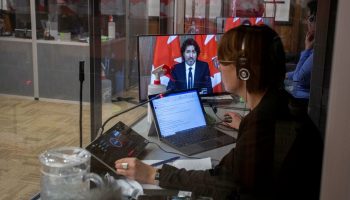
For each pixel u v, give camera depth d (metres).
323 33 0.62
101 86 1.99
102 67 2.11
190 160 1.35
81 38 3.42
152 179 1.20
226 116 1.50
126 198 1.12
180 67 1.77
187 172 1.19
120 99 1.88
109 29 2.84
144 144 1.50
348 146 0.56
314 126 0.64
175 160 1.36
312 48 1.03
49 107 3.59
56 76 3.76
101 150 1.35
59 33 3.84
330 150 0.57
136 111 1.76
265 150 0.96
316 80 0.69
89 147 1.37
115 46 2.59
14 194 1.97
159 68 1.84
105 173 1.22
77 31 3.58
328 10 0.58
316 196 0.60
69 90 3.59
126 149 1.41
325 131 0.57
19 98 3.95
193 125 1.63
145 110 1.74
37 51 4.05
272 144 0.94
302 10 1.11
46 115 3.39
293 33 1.10
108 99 1.91
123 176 1.23
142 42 1.88
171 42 1.83
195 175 1.16
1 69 4.19
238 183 1.00
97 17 2.14
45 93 3.83
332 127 0.56
